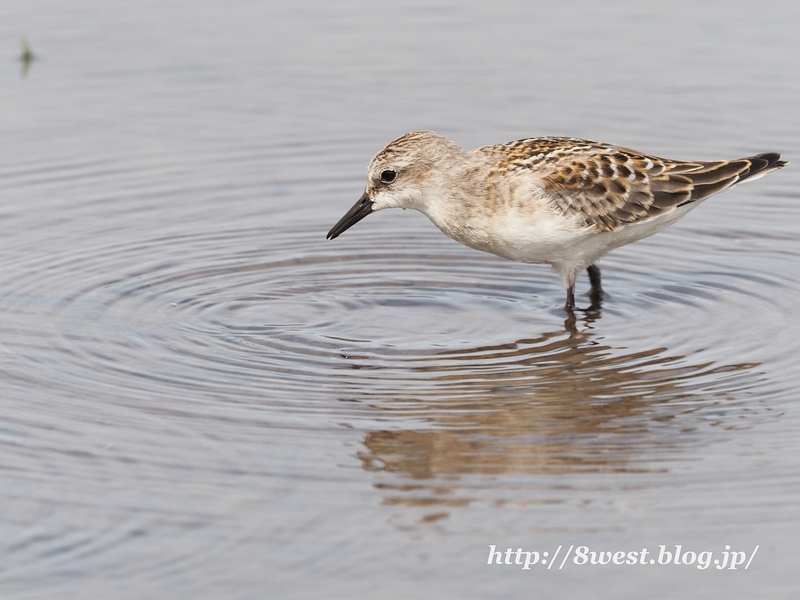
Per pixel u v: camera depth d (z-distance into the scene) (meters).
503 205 13.77
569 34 22.56
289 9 23.50
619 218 13.82
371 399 11.80
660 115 19.45
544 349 13.06
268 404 11.65
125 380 12.13
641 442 10.95
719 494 10.04
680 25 22.72
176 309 14.04
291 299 14.52
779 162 14.34
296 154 18.69
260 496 9.99
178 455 10.64
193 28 22.50
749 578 9.00
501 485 10.22
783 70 20.78
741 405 11.62
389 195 14.40
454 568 9.08
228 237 16.30
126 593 8.75
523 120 19.34
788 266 15.22
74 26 22.31
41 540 9.37
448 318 14.01
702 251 15.90
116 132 19.06
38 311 13.78
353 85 20.61
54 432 11.03
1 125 19.02
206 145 18.84
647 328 13.62
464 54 21.81
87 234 16.11
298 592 8.77
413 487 10.16
